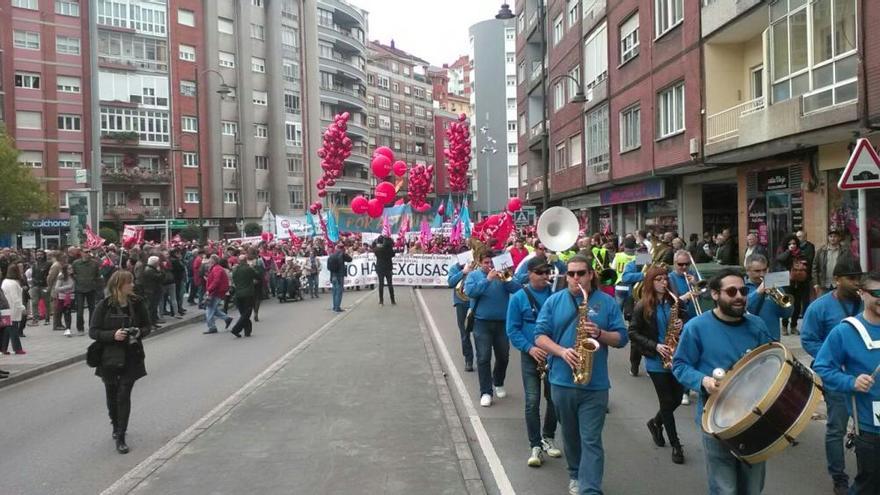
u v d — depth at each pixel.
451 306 19.41
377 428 6.98
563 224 6.62
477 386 9.24
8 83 48.59
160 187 55.91
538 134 38.00
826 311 5.32
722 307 4.19
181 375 10.49
